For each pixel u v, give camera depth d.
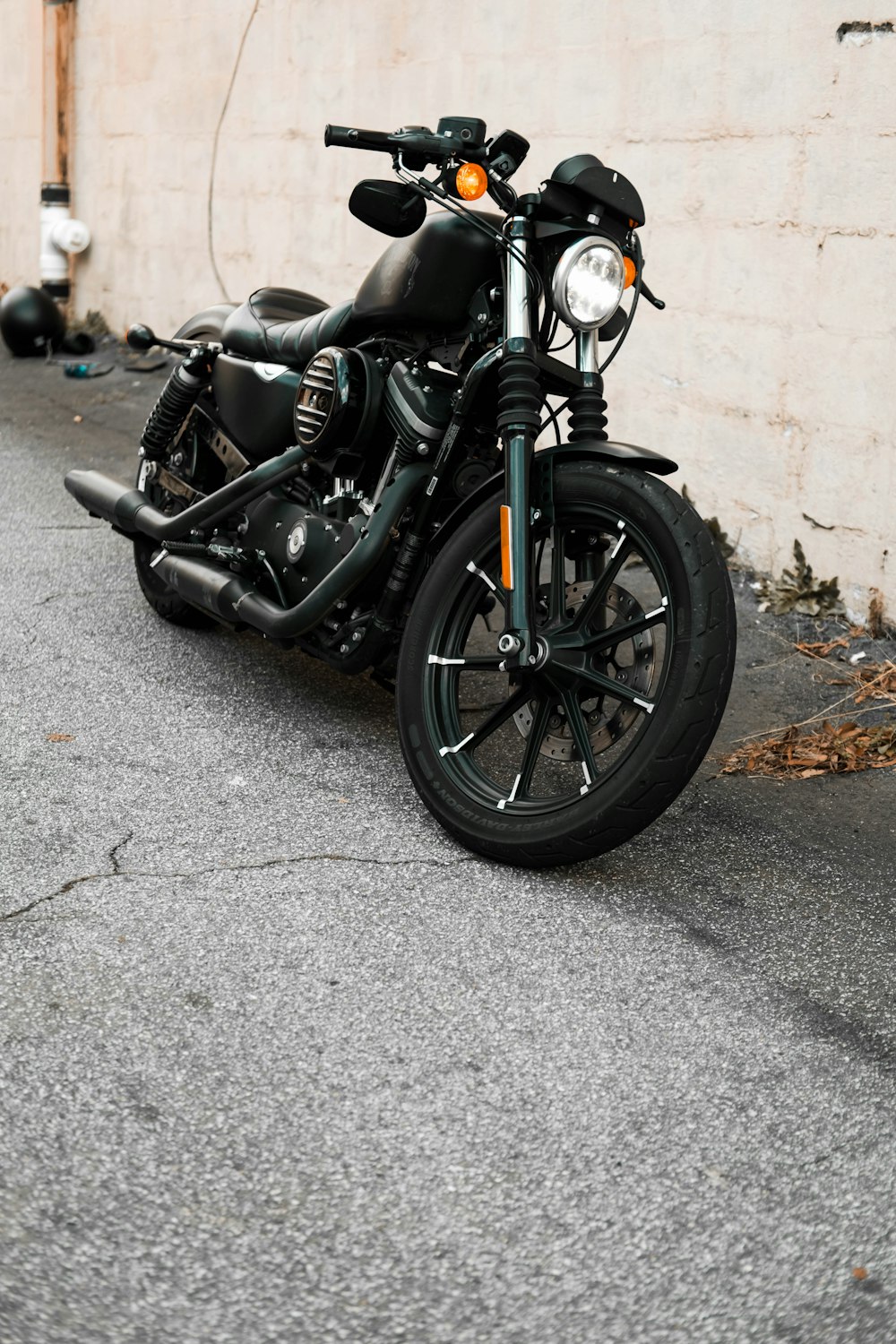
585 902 2.98
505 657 3.03
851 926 2.96
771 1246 2.01
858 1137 2.27
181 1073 2.29
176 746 3.66
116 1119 2.17
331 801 3.39
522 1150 2.17
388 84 7.14
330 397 3.48
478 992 2.60
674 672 2.88
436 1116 2.23
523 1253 1.96
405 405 3.40
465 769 3.22
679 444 5.65
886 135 4.63
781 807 3.57
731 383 5.36
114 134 9.74
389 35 7.07
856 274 4.80
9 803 3.24
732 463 5.41
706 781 3.72
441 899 2.94
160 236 9.44
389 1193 2.06
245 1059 2.34
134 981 2.54
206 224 8.94
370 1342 1.79
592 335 3.17
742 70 5.14
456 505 3.50
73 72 10.08
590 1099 2.31
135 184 9.62
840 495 4.94
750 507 5.35
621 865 3.18
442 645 3.27
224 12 8.40
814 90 4.87
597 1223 2.03
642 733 2.93
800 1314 1.89
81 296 10.48
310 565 3.64
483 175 3.05
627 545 3.03
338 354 3.49
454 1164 2.13
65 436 7.61
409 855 3.13
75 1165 2.06
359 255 7.64
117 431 7.79
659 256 5.62
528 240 3.13
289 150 8.05
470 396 3.27
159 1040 2.37
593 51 5.80
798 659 4.68
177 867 2.99
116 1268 1.88
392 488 3.42
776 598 5.12
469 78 6.56
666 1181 2.13
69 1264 1.88
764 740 4.00
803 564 5.11
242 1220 1.98
